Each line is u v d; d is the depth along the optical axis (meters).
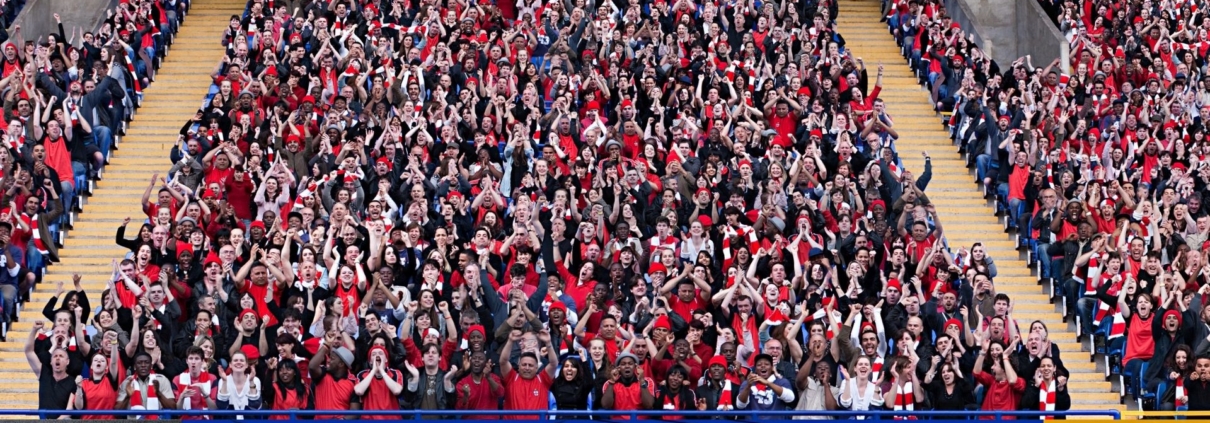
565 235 57.50
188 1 89.06
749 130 67.25
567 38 77.25
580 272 54.72
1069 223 60.88
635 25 78.62
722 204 61.78
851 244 58.19
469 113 68.00
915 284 53.44
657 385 48.69
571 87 71.62
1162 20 84.12
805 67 74.75
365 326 48.72
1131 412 47.59
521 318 49.53
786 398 47.59
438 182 62.69
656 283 53.75
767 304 52.28
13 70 71.31
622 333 49.84
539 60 77.69
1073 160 67.50
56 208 60.44
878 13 91.81
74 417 45.25
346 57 73.62
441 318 49.72
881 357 50.94
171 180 62.47
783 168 63.56
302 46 76.56
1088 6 90.00
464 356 47.44
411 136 66.12
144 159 69.56
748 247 58.06
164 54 82.31
